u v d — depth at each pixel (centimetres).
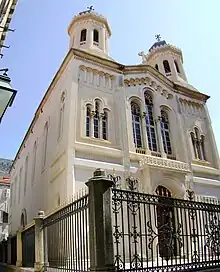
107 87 1816
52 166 1720
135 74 1995
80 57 1791
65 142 1515
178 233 781
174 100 2147
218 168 2073
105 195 616
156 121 1955
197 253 812
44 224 947
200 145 2105
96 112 1697
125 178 1562
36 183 2152
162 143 1894
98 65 1842
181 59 2650
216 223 877
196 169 1933
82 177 1431
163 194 1631
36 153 2347
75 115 1576
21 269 1047
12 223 3175
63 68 1870
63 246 763
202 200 1800
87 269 608
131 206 730
